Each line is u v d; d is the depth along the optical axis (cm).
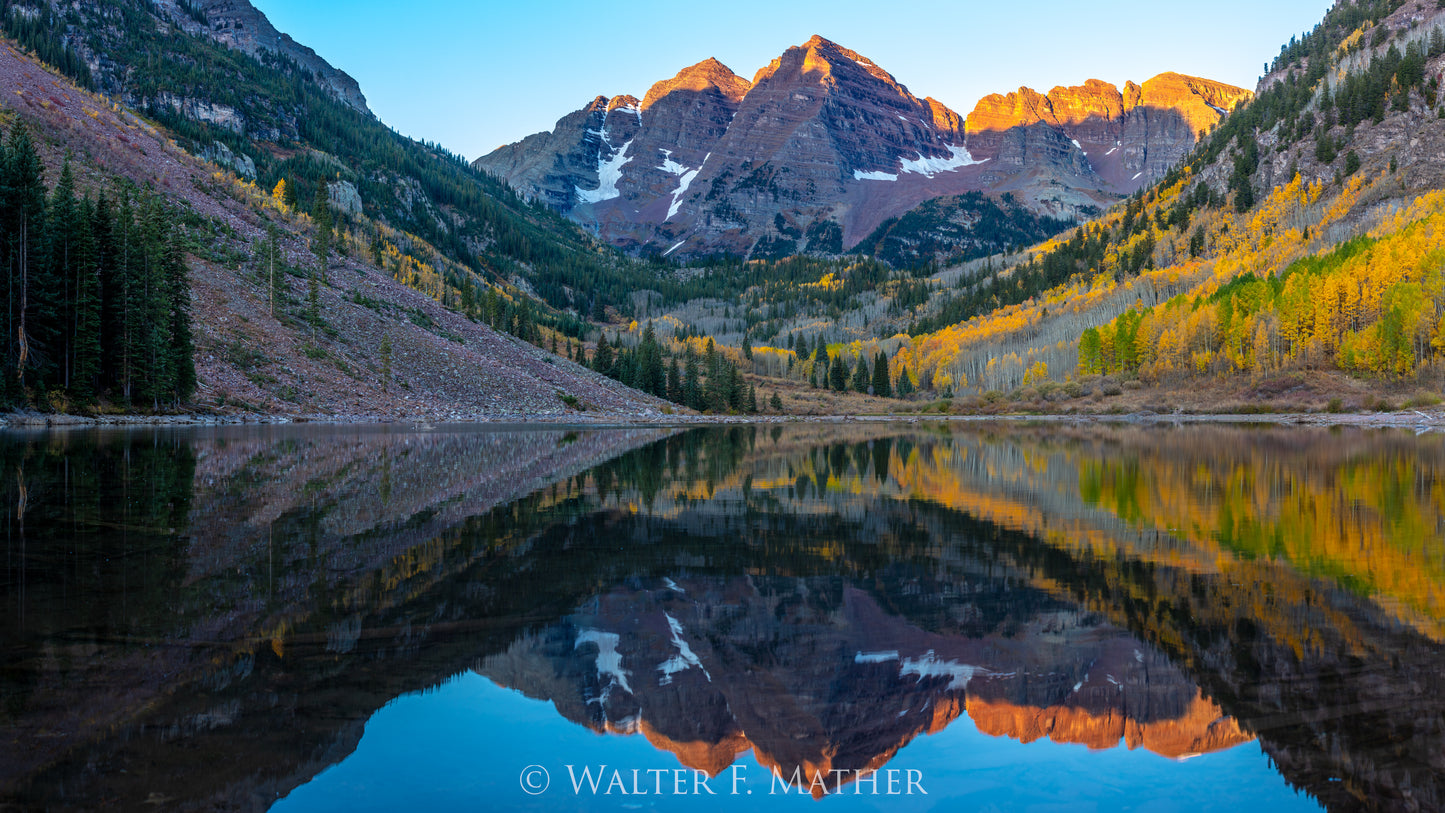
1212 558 1435
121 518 1666
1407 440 5412
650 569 1334
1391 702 751
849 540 1625
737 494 2398
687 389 15538
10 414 4903
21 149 5225
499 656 877
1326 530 1722
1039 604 1123
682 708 748
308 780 582
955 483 2739
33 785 556
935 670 857
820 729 714
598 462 3481
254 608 1013
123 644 853
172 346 6122
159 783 565
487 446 4356
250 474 2545
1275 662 870
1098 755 663
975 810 567
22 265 5053
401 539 1523
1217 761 639
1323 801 583
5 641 852
